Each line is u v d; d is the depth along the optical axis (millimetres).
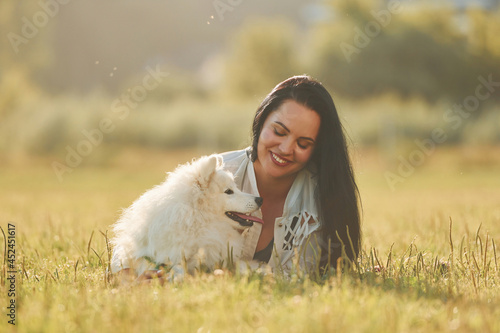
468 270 4332
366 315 2955
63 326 2926
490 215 8172
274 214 4625
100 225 7617
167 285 3539
